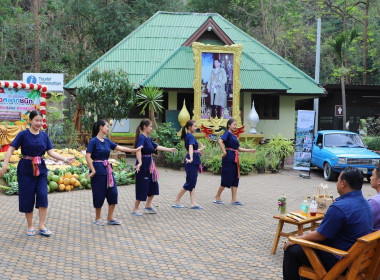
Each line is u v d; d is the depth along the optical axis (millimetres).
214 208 9688
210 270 5691
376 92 24734
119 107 17297
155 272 5523
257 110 22312
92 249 6371
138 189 8594
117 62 21531
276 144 17812
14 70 34531
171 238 7164
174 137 17594
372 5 36250
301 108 27984
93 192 7691
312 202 6621
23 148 6770
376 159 14633
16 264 5559
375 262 4352
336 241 4445
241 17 38188
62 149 15484
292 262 4723
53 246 6418
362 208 4434
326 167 15156
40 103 15844
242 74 20875
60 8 36312
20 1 40562
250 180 14609
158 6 34750
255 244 7027
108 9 33344
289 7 37188
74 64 35812
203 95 19141
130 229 7629
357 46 37438
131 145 20531
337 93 24797
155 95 18141
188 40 21453
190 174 9430
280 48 37969
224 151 9805
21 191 6777
